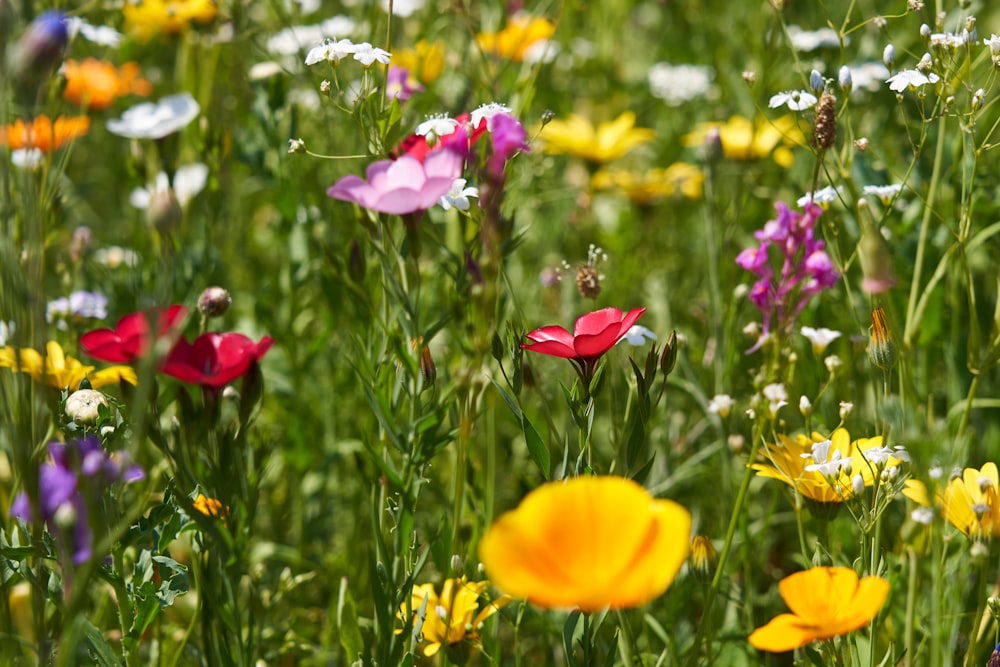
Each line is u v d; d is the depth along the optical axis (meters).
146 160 1.24
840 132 1.24
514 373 1.00
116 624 1.10
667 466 1.18
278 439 1.25
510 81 1.32
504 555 0.89
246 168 1.31
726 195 1.32
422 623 1.00
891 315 1.04
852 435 1.13
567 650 0.99
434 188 0.97
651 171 1.44
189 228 1.30
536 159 1.27
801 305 1.07
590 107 1.70
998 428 1.18
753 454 1.01
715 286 1.18
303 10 1.32
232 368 0.96
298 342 1.27
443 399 1.02
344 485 1.26
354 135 1.21
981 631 1.01
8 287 0.98
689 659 1.00
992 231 1.14
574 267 1.29
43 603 0.98
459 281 1.02
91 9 1.32
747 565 1.08
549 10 1.64
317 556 1.21
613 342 0.98
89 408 0.99
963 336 1.19
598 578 0.89
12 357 0.98
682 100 1.54
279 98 1.24
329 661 1.13
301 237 1.25
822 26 1.40
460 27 1.36
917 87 1.08
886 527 1.12
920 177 1.21
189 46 1.38
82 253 1.21
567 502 0.90
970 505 0.98
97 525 0.94
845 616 0.93
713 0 1.65
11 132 1.16
